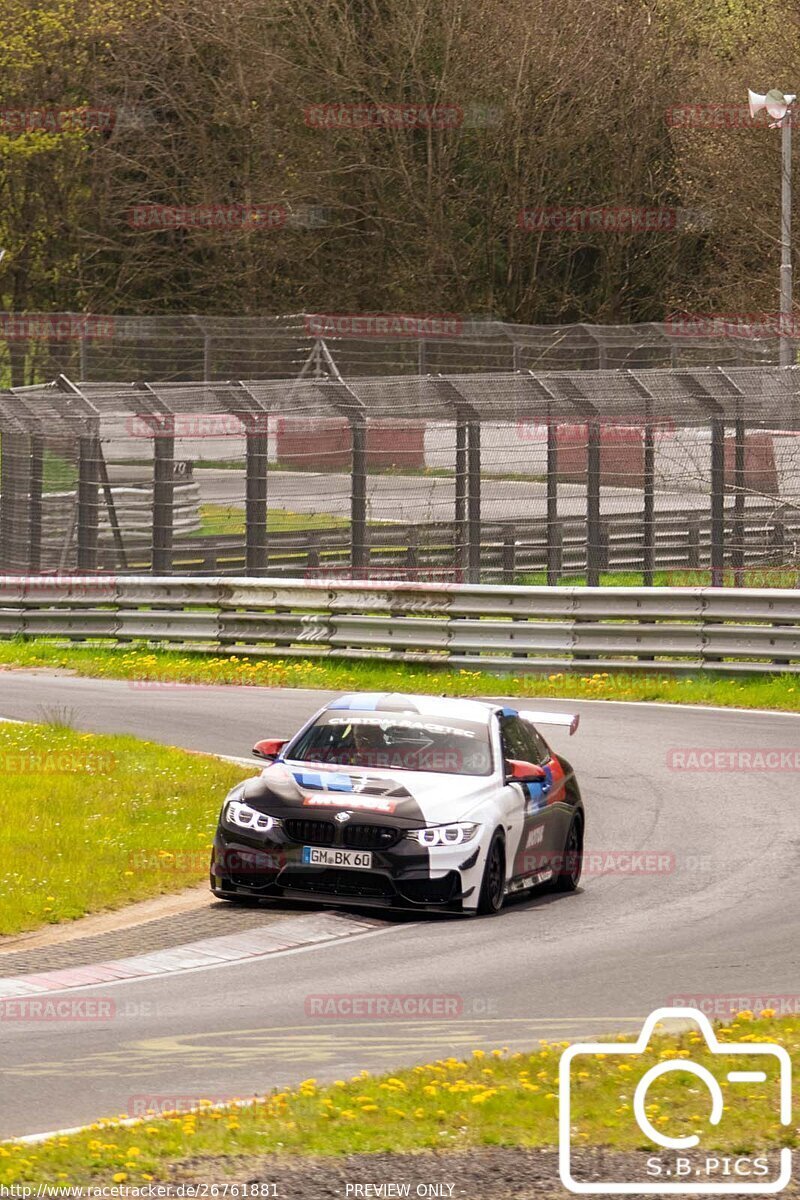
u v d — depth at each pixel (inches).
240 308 7194.9
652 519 3139.8
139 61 7003.0
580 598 2856.8
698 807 1868.8
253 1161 746.8
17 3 6638.8
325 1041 1002.1
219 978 1200.8
